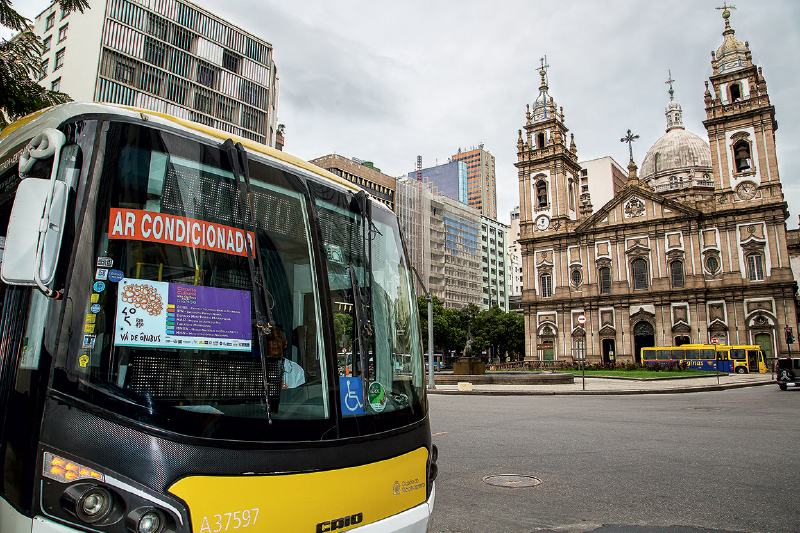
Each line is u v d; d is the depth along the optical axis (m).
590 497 6.52
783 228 50.81
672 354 52.44
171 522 2.55
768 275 50.97
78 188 2.83
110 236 2.84
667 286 55.47
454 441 10.46
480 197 168.75
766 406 17.83
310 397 3.28
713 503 6.21
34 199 2.67
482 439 10.69
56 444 2.48
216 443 2.76
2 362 2.78
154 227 2.98
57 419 2.51
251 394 3.02
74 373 2.58
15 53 8.81
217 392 2.90
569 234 61.56
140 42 48.69
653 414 15.26
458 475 7.70
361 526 3.28
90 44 46.31
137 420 2.62
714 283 53.47
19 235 2.61
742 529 5.38
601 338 58.50
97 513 2.43
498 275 137.75
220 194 3.31
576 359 59.31
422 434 4.05
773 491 6.69
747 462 8.39
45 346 2.59
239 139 3.62
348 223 4.14
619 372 43.50
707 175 68.56
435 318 74.06
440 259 110.94
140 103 48.22
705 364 50.62
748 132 53.16
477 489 6.95
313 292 3.60
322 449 3.16
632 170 59.22
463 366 32.97
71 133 2.94
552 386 28.83
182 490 2.60
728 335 52.09
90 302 2.70
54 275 2.65
